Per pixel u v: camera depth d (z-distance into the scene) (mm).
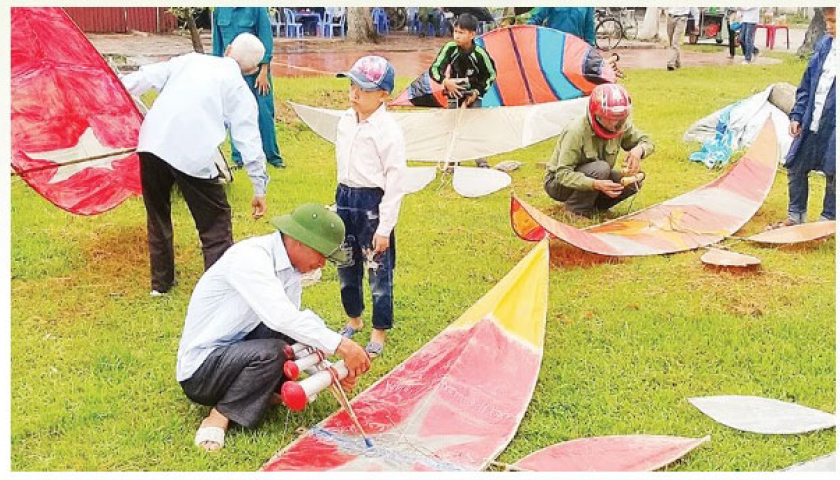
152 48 14859
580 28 9234
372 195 4719
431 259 6340
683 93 11852
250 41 5629
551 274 6043
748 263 6027
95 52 5508
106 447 3977
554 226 6117
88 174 6297
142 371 4680
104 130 6059
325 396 4367
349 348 3906
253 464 3863
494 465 3838
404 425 4066
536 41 8445
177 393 4449
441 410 4180
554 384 4570
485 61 8039
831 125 6598
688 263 6227
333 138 8211
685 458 3916
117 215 7051
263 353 3979
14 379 4562
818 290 5754
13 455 3910
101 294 5648
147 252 6359
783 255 6391
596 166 6824
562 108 8180
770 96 8914
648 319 5324
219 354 3994
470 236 6809
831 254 6414
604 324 5258
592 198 7086
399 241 6660
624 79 12898
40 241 6434
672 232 6652
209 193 5430
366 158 4688
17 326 5176
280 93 10898
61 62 5707
